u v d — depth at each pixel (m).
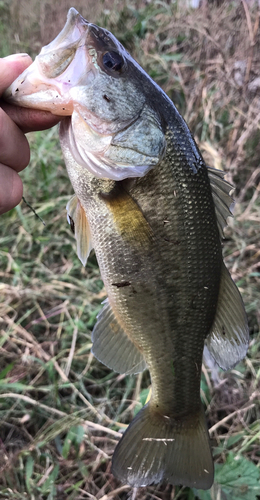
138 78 0.25
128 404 0.40
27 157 0.24
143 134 0.25
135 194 0.26
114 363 0.30
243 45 0.61
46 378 0.41
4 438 0.38
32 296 0.46
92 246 0.28
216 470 0.34
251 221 0.53
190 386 0.30
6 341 0.44
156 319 0.28
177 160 0.26
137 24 0.70
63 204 0.54
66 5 0.81
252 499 0.32
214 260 0.28
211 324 0.30
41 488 0.34
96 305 0.46
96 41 0.23
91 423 0.37
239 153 0.55
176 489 0.34
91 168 0.24
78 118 0.24
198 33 0.65
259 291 0.47
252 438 0.36
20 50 0.75
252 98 0.59
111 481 0.36
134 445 0.30
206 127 0.57
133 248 0.26
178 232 0.26
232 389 0.40
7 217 0.53
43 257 0.51
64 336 0.43
